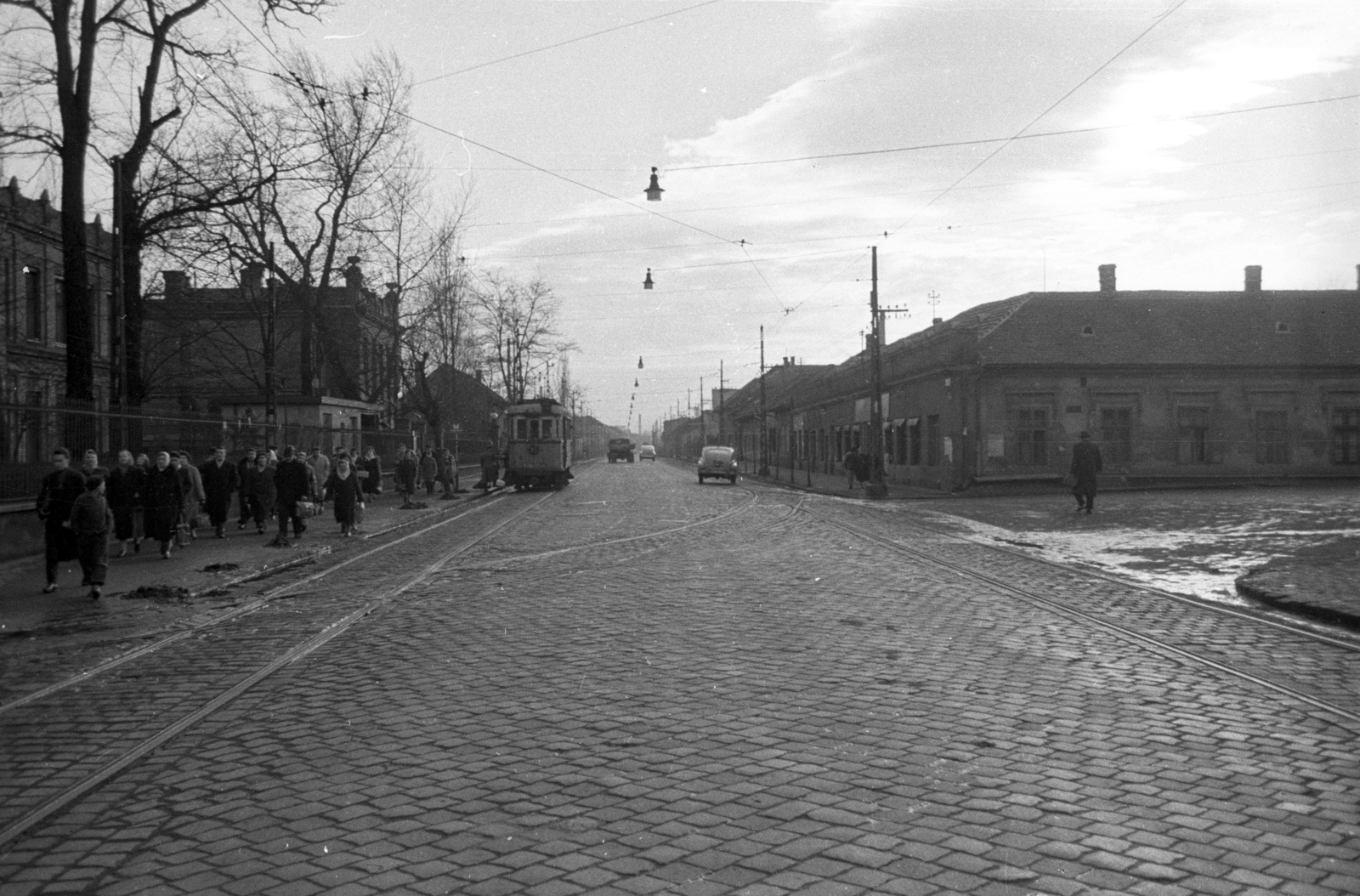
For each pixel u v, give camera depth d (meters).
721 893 4.03
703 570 14.99
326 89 27.61
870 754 5.79
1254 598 11.95
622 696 7.27
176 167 27.02
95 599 13.30
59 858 4.50
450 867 4.30
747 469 74.38
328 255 38.88
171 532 18.12
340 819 4.89
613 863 4.32
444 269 45.34
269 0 22.52
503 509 31.95
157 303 40.72
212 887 4.15
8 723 7.06
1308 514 24.97
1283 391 39.69
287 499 20.30
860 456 40.31
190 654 9.56
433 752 5.96
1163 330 40.56
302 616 11.62
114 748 6.29
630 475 66.94
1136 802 5.00
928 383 41.84
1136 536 20.05
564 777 5.45
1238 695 7.20
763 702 7.02
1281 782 5.30
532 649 9.13
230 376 54.88
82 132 23.39
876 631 9.80
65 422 18.94
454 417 51.19
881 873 4.19
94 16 23.50
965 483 38.09
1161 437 39.12
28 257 36.41
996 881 4.12
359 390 44.50
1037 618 10.57
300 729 6.57
